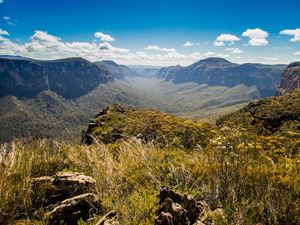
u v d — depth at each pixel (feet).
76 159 22.89
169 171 18.78
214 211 13.75
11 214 14.26
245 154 20.59
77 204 15.11
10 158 18.62
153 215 13.85
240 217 12.94
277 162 21.91
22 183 16.34
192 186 16.01
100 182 18.06
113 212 14.58
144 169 19.72
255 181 15.79
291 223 12.87
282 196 14.10
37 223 14.15
